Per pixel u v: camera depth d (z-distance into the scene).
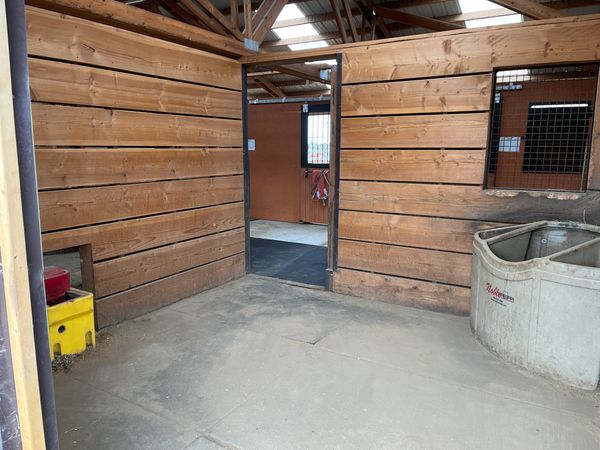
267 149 7.40
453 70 2.98
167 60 3.10
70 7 2.43
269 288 3.78
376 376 2.32
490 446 1.78
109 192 2.81
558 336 2.21
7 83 0.77
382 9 5.88
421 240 3.26
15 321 0.83
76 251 5.16
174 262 3.36
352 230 3.52
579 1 5.12
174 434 1.85
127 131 2.87
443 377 2.31
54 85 2.44
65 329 2.47
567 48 2.66
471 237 3.08
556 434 1.85
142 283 3.12
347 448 1.77
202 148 3.48
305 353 2.58
